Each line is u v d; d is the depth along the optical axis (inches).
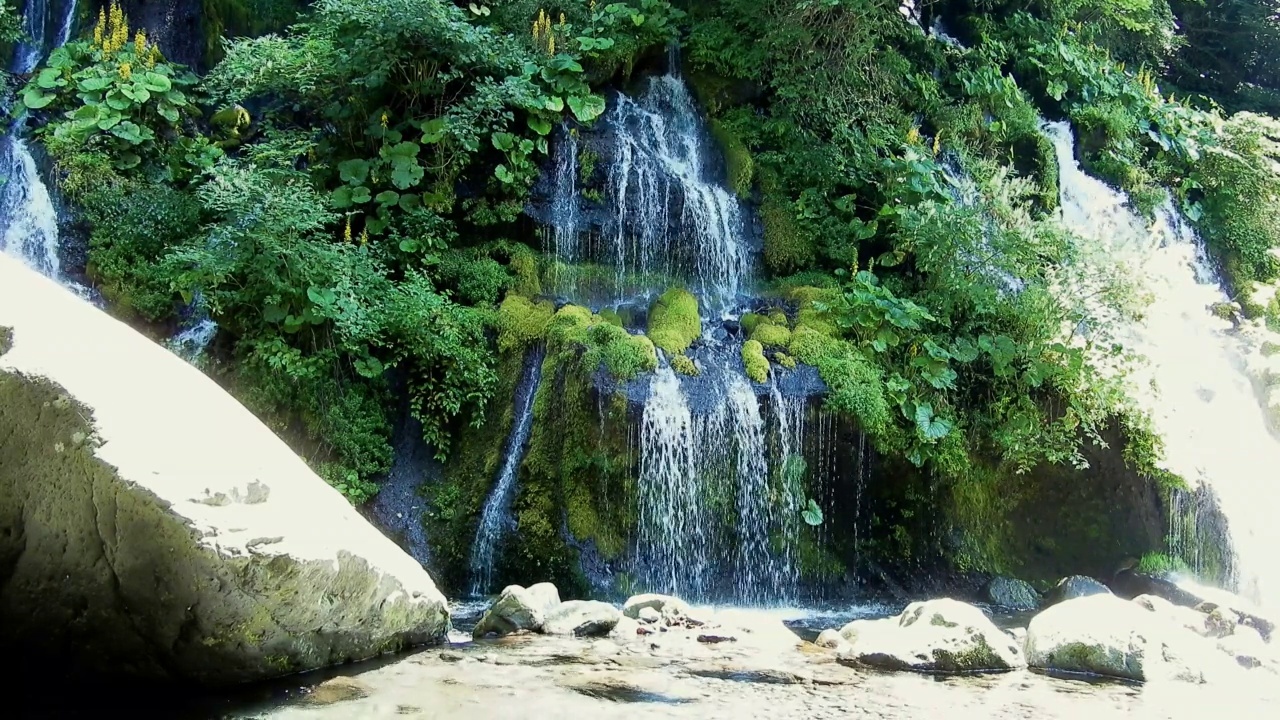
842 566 347.3
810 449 345.4
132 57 423.5
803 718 177.8
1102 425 379.6
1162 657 226.5
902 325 382.3
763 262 442.3
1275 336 480.1
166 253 363.6
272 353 336.8
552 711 173.9
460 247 404.8
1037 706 192.2
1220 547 378.6
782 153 462.6
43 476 161.3
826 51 482.3
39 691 175.8
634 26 476.4
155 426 167.0
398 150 401.4
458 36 402.0
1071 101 594.9
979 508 374.0
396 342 353.7
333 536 184.9
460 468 348.5
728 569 333.1
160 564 160.7
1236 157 601.6
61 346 167.5
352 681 187.5
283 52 410.6
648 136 456.8
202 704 170.2
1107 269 406.6
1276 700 201.9
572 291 409.7
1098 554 376.8
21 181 395.5
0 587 168.6
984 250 409.7
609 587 323.0
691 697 188.7
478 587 332.8
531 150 416.5
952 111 517.7
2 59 447.8
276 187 347.6
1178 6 792.3
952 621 233.0
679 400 333.1
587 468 330.3
